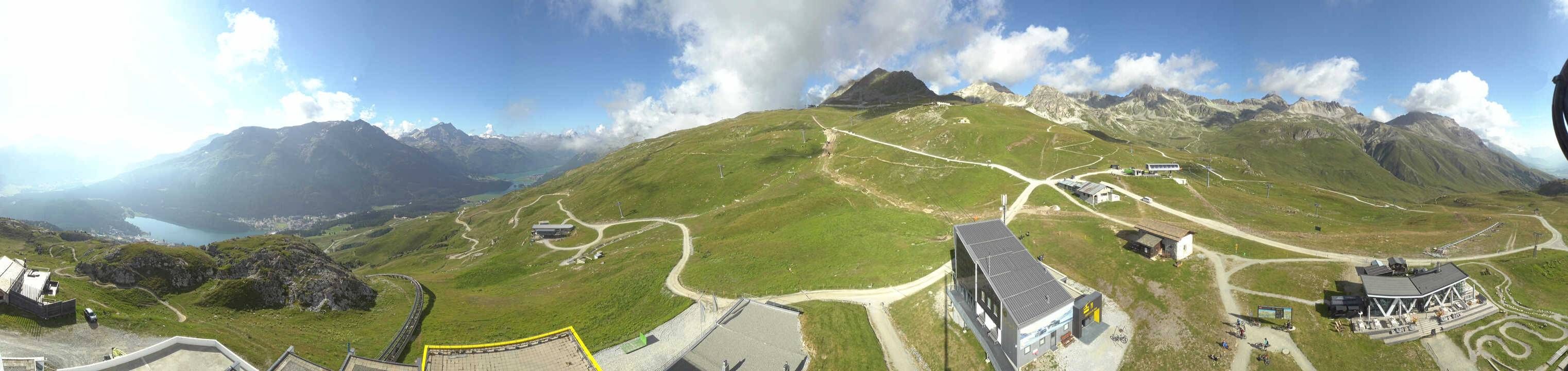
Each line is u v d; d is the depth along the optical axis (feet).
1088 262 287.07
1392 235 293.64
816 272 327.47
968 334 228.22
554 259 547.08
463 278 472.03
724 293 319.06
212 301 260.42
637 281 370.53
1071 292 255.70
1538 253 251.60
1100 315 229.25
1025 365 204.85
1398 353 192.03
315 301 286.87
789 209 535.19
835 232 414.21
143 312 231.09
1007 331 205.57
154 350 180.55
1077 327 219.20
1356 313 212.23
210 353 189.47
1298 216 367.66
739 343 249.55
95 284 241.96
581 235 652.89
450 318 301.43
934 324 241.96
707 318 285.02
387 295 337.93
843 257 350.64
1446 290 209.15
